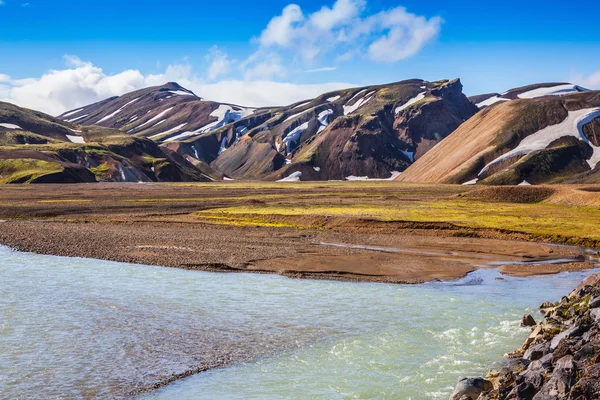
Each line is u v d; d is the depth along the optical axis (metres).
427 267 54.12
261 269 51.16
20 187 199.38
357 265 54.03
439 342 28.78
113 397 21.44
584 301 29.89
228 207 129.38
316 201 152.38
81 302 36.19
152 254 58.41
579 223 89.38
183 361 25.75
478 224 86.06
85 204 130.75
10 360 25.16
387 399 21.23
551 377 18.00
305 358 26.34
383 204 137.50
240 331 30.75
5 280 42.81
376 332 30.73
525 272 52.12
